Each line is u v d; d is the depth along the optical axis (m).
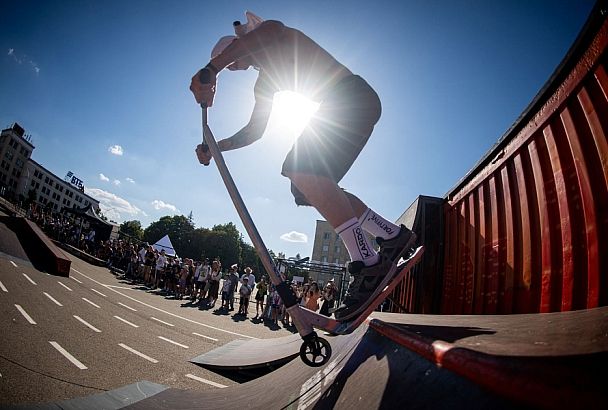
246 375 4.18
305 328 1.42
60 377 3.37
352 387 1.25
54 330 5.05
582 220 1.90
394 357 1.15
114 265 18.92
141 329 6.32
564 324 1.00
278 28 1.76
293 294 1.47
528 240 2.41
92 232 23.77
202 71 1.74
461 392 0.65
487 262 3.04
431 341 0.88
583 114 1.92
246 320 10.69
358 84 1.79
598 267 1.72
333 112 1.77
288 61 1.83
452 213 4.07
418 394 0.79
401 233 1.69
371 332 1.75
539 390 0.45
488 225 3.11
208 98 1.79
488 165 3.16
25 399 2.76
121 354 4.52
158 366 4.25
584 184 1.88
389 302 5.90
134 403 2.24
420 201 4.45
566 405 0.40
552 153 2.20
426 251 4.22
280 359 3.62
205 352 5.39
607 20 1.70
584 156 1.90
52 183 95.44
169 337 6.11
